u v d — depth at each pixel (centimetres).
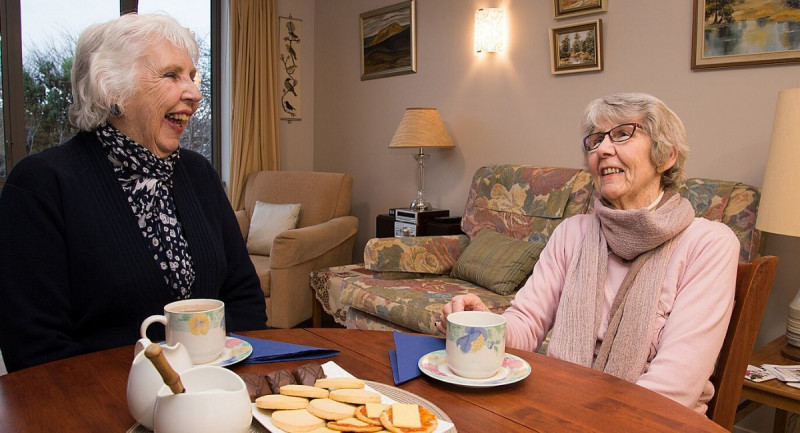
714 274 124
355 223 411
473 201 333
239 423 68
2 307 110
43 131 408
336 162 499
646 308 129
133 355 106
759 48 249
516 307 148
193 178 142
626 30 295
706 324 119
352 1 468
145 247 123
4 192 116
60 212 117
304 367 91
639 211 130
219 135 492
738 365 118
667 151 138
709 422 81
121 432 76
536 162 342
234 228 149
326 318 415
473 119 377
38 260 113
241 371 99
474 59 374
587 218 154
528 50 341
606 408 85
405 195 434
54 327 113
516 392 91
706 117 269
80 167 122
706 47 265
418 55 413
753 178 255
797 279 241
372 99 457
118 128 127
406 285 291
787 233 180
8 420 80
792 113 181
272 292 352
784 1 240
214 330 97
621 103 140
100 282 117
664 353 119
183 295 128
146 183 127
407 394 88
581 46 311
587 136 148
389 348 112
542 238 290
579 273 141
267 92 481
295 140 510
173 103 126
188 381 72
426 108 373
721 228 132
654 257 133
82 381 94
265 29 475
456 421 80
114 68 121
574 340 135
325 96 505
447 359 96
